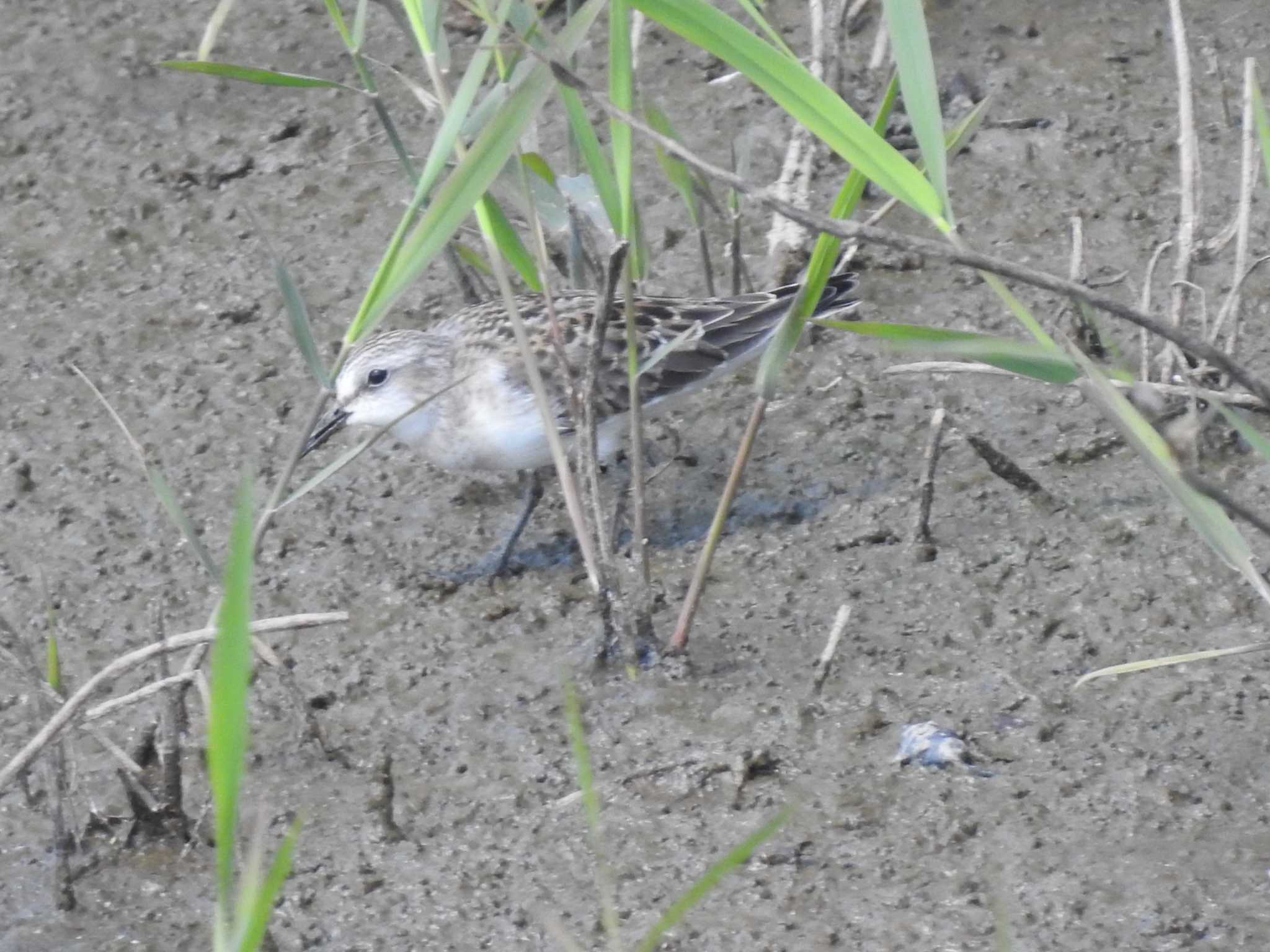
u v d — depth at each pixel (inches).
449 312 531.2
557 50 312.3
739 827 353.1
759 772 365.7
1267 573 406.6
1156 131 568.7
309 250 558.6
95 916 347.3
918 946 321.7
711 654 403.2
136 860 360.2
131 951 338.6
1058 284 261.7
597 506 387.5
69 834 359.3
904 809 353.7
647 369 383.6
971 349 302.7
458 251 468.1
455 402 442.9
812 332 508.4
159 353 524.7
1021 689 383.9
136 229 574.9
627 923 331.9
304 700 379.2
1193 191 470.3
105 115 620.1
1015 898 330.0
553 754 379.2
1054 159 561.9
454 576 443.2
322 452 488.7
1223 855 335.6
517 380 433.1
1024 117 580.1
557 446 386.9
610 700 391.9
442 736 388.8
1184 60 467.5
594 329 371.2
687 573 434.3
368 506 469.1
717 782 363.6
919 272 528.4
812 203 550.0
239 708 225.1
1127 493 442.9
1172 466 301.0
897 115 581.6
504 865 350.6
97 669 416.8
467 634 420.2
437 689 403.2
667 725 382.9
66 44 651.5
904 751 366.3
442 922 338.3
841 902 333.4
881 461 465.1
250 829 366.3
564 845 353.7
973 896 331.6
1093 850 339.9
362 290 541.6
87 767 385.7
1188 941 316.8
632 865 346.0
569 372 386.3
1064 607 408.2
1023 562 423.2
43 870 359.6
